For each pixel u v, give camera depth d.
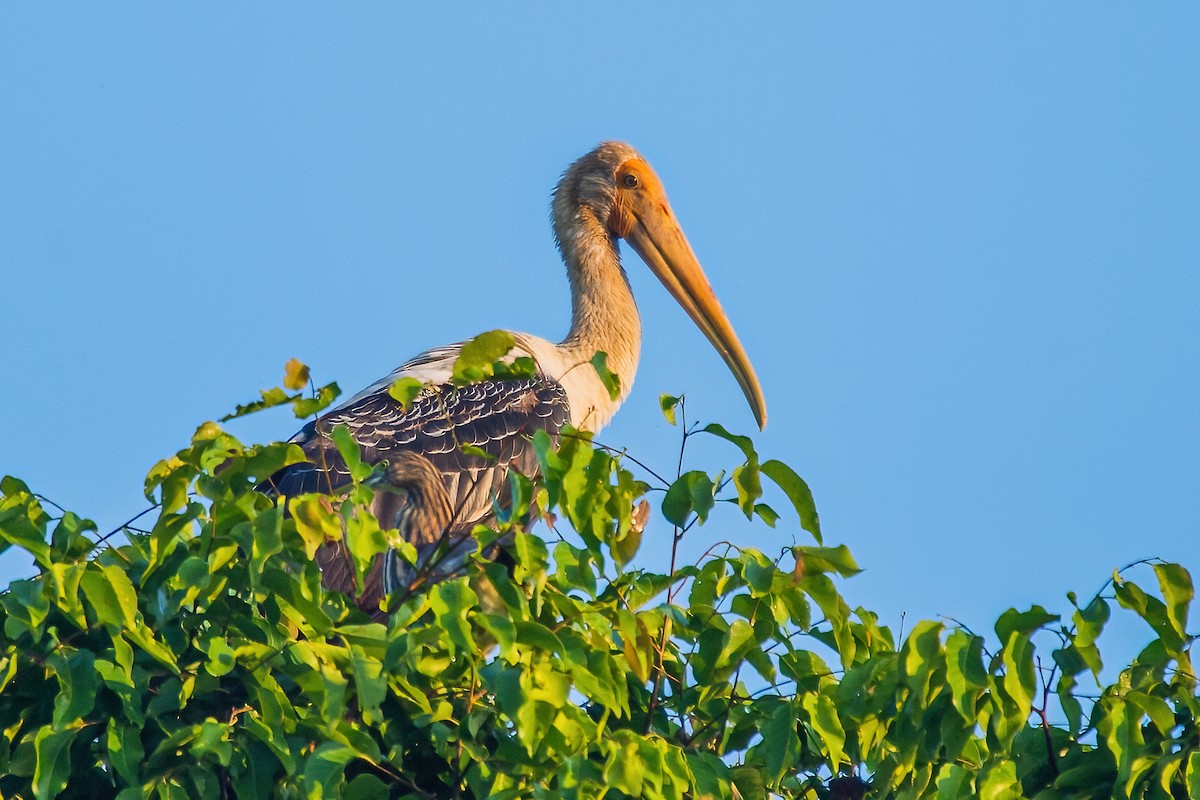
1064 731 8.79
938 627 8.05
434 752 8.38
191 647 8.17
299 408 8.59
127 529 8.77
